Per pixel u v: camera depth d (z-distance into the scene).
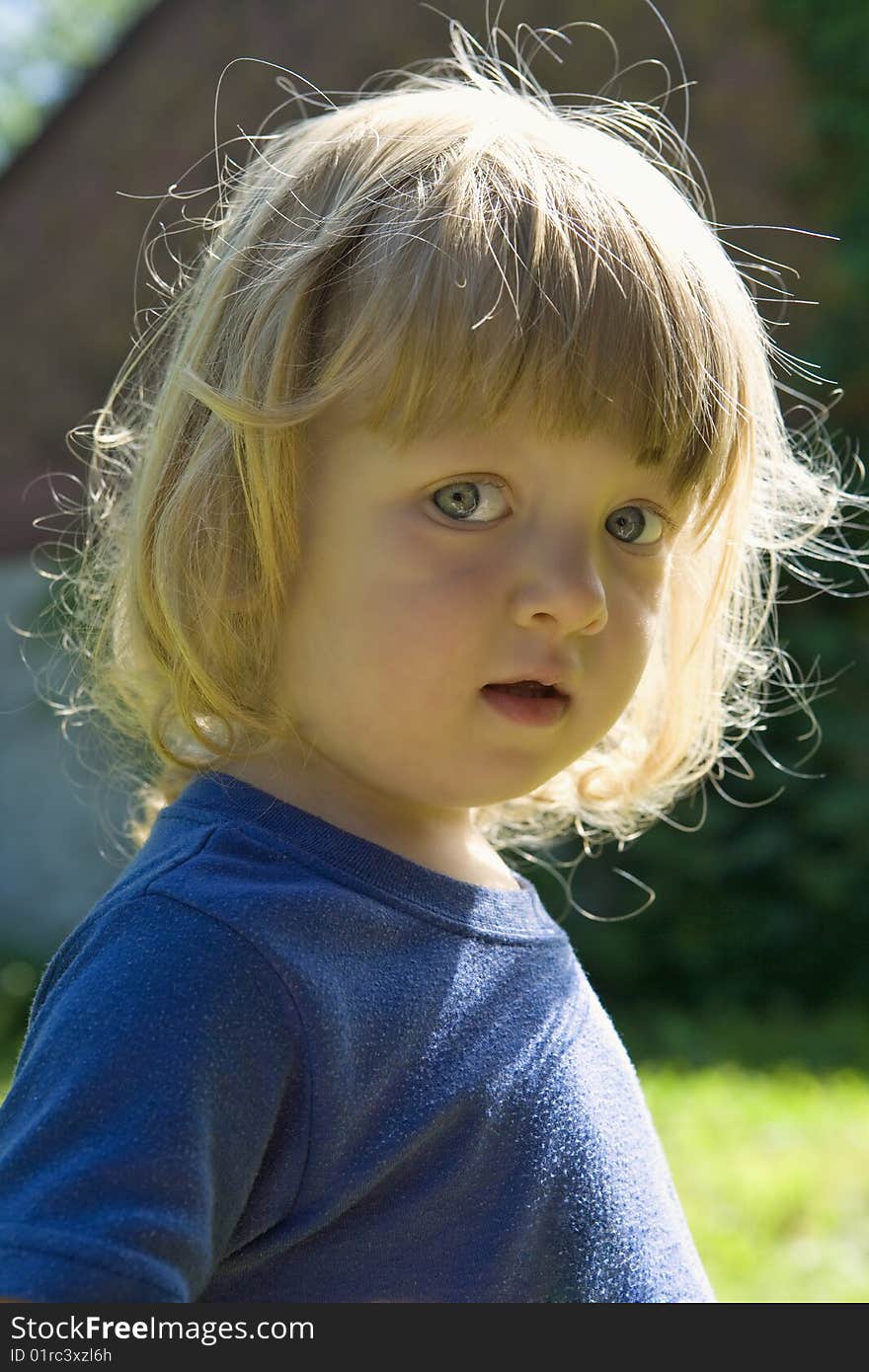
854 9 7.04
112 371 7.68
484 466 1.37
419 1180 1.33
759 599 2.03
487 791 1.43
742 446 1.60
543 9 7.16
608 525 1.45
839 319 7.03
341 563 1.41
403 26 7.27
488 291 1.37
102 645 1.80
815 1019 6.51
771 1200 3.94
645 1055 5.73
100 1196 1.12
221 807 1.43
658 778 1.98
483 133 1.53
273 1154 1.24
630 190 1.51
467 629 1.36
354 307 1.42
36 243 7.72
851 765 6.82
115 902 1.32
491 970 1.45
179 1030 1.19
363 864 1.41
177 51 7.50
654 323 1.42
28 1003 6.42
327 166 1.56
